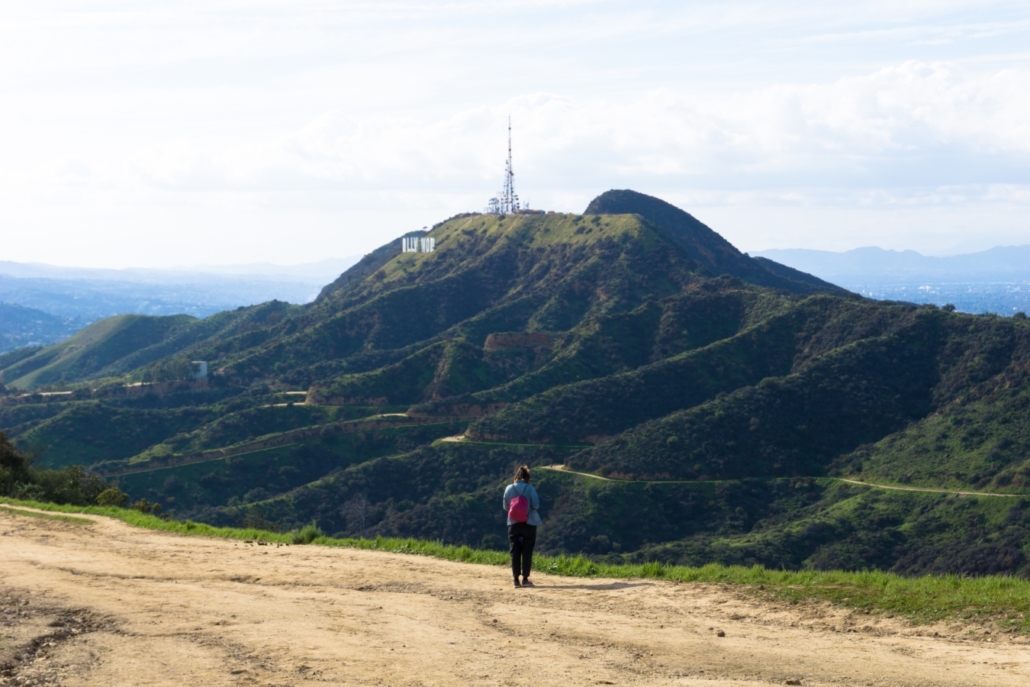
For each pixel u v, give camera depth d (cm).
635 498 9838
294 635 1230
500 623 1323
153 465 13138
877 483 9944
